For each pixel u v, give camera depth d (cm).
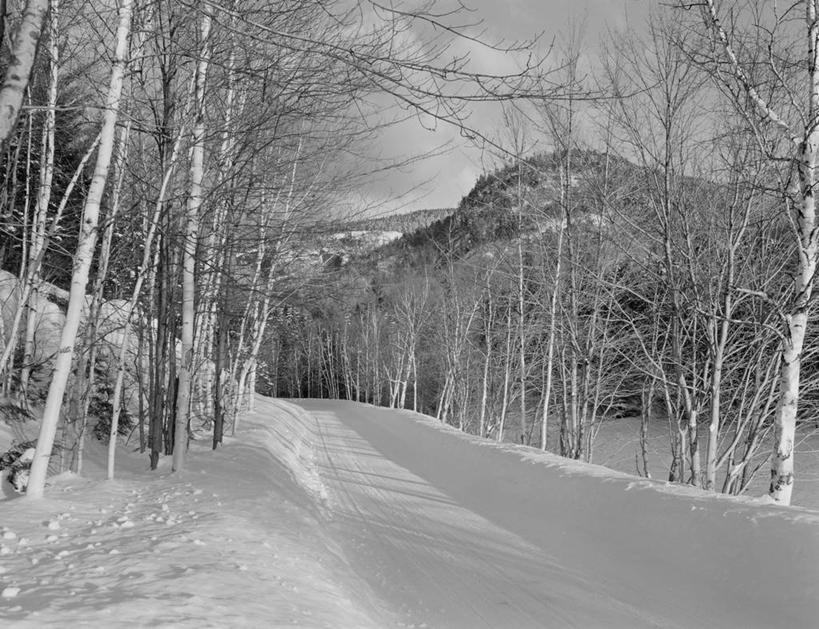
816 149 766
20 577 414
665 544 641
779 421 773
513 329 2109
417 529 827
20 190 1280
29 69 380
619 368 1947
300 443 1806
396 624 497
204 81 848
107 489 786
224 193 934
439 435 1555
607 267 1463
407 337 3988
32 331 1141
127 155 955
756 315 1098
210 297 1153
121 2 699
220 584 426
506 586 607
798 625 466
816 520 536
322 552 623
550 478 921
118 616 335
